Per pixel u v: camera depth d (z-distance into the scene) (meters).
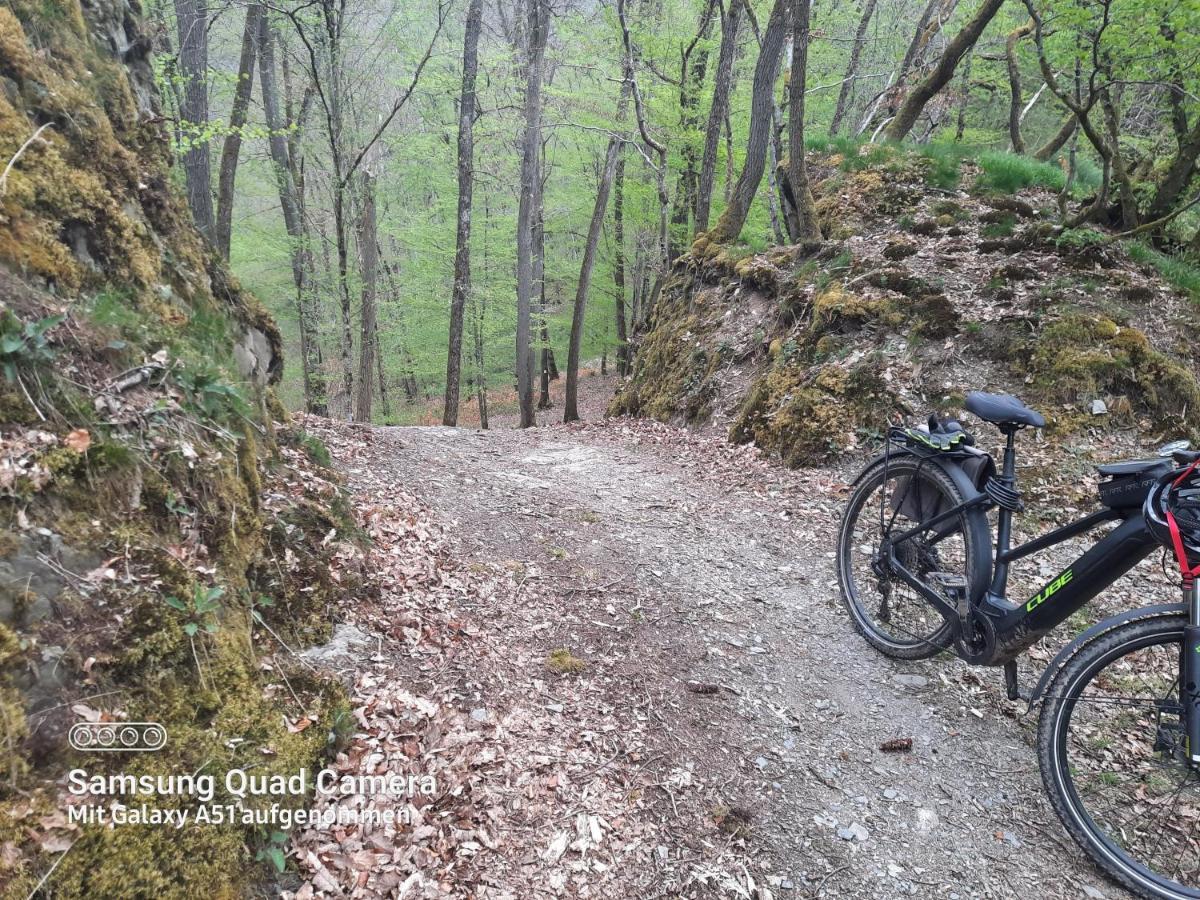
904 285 6.98
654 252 17.22
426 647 2.97
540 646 3.23
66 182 2.61
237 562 2.51
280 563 2.84
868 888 2.21
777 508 5.31
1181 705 2.16
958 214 8.39
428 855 2.07
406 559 3.65
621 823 2.32
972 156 10.51
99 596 1.91
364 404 13.62
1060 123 16.23
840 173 10.41
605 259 18.62
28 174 2.46
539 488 5.64
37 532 1.86
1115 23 7.50
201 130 8.68
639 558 4.33
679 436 7.95
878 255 7.79
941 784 2.65
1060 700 2.38
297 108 15.36
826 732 2.89
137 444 2.29
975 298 6.64
